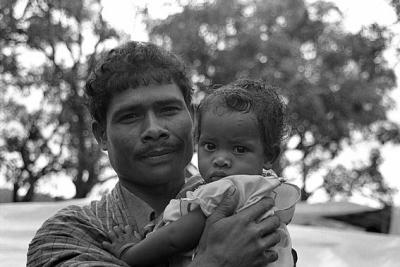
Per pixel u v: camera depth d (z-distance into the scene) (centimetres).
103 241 256
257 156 250
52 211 525
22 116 1656
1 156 1655
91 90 270
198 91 1576
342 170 1864
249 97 251
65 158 1666
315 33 1769
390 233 939
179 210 246
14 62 1605
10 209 521
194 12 1667
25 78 1617
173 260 247
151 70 262
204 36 1661
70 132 1639
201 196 242
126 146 260
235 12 1677
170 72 266
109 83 262
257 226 235
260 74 1592
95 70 270
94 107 271
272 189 246
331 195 1870
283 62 1627
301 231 531
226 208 240
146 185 263
